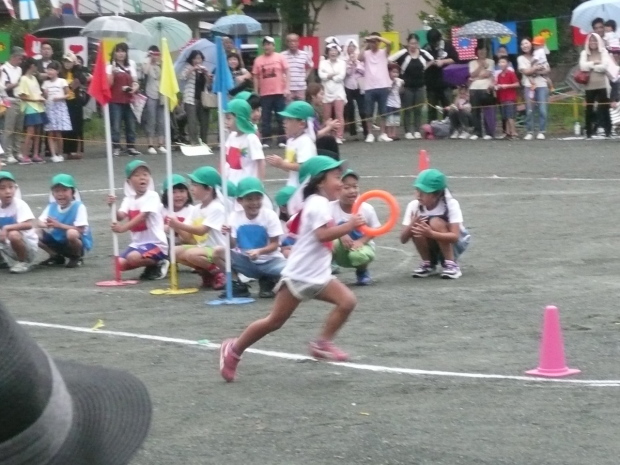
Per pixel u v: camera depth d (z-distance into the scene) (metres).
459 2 37.34
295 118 12.56
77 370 2.14
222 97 10.91
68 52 27.98
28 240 13.19
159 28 25.12
